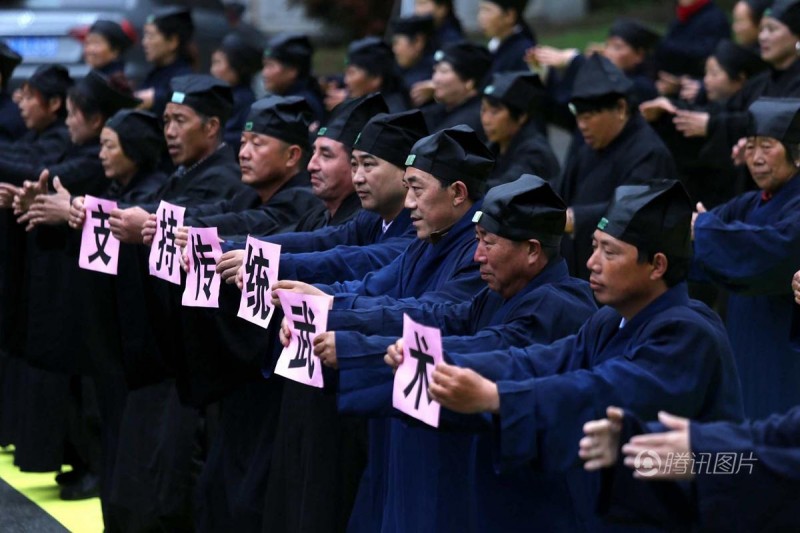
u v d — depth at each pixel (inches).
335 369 415.8
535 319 404.8
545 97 823.1
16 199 624.1
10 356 718.5
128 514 592.7
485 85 805.9
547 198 411.5
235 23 1380.4
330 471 482.0
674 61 892.6
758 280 553.6
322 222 556.7
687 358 366.6
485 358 382.9
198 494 560.1
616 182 682.2
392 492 451.2
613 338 382.9
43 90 768.3
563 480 410.9
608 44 869.2
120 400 624.4
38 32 1098.1
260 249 474.0
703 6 893.2
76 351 660.7
